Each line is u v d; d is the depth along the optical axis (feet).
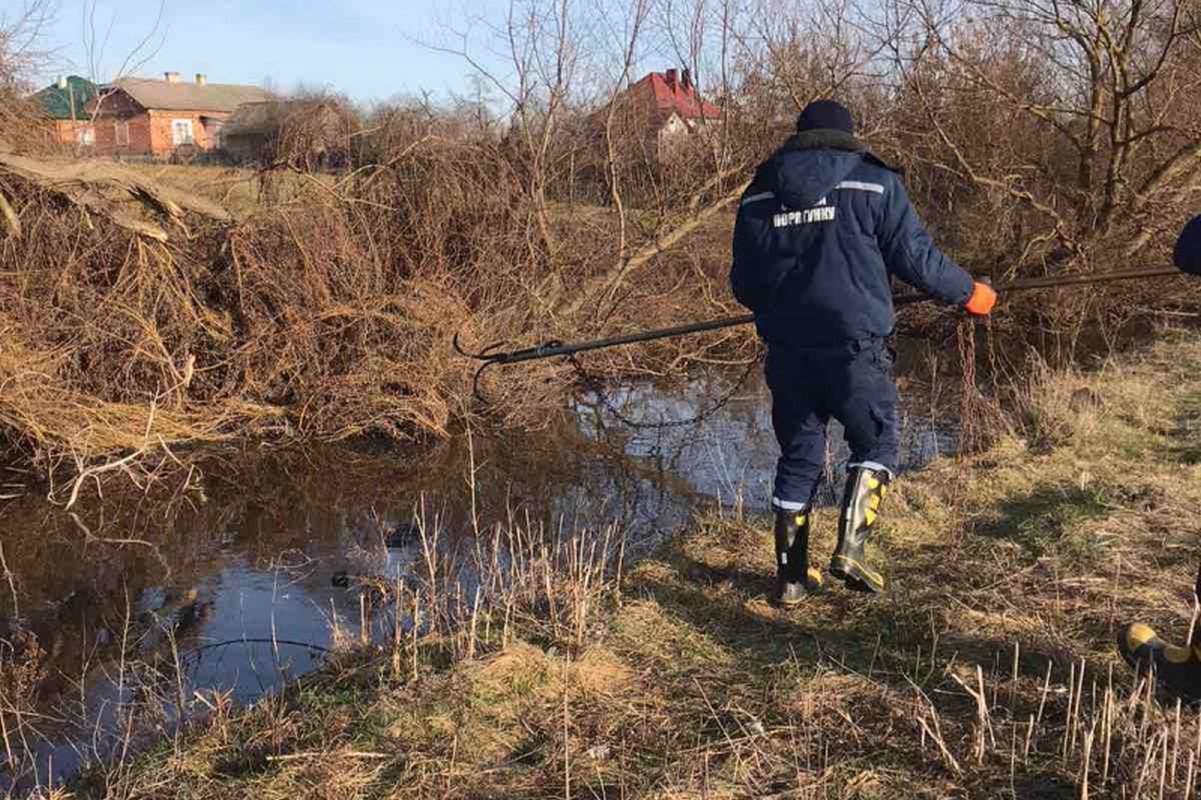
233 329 25.71
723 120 34.65
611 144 33.01
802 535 12.19
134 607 16.31
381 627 14.29
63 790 10.32
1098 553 13.09
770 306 11.25
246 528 20.17
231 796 8.83
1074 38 35.09
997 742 8.96
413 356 26.30
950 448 22.97
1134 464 17.25
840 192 10.60
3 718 12.53
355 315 25.61
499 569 14.74
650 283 35.45
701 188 34.81
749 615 12.18
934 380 31.37
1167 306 36.70
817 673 10.44
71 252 23.70
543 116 32.19
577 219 32.96
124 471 22.88
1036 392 21.95
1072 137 36.91
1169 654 9.34
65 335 23.52
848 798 8.34
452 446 26.09
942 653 10.76
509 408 28.04
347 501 21.90
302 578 17.42
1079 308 35.47
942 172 41.09
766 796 8.40
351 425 25.80
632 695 10.31
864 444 11.54
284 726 10.12
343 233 26.53
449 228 29.94
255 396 26.02
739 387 33.04
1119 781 8.16
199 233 25.77
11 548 19.07
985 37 36.94
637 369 32.89
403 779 8.86
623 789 8.46
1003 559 13.30
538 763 9.11
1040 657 10.47
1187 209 36.76
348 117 29.12
